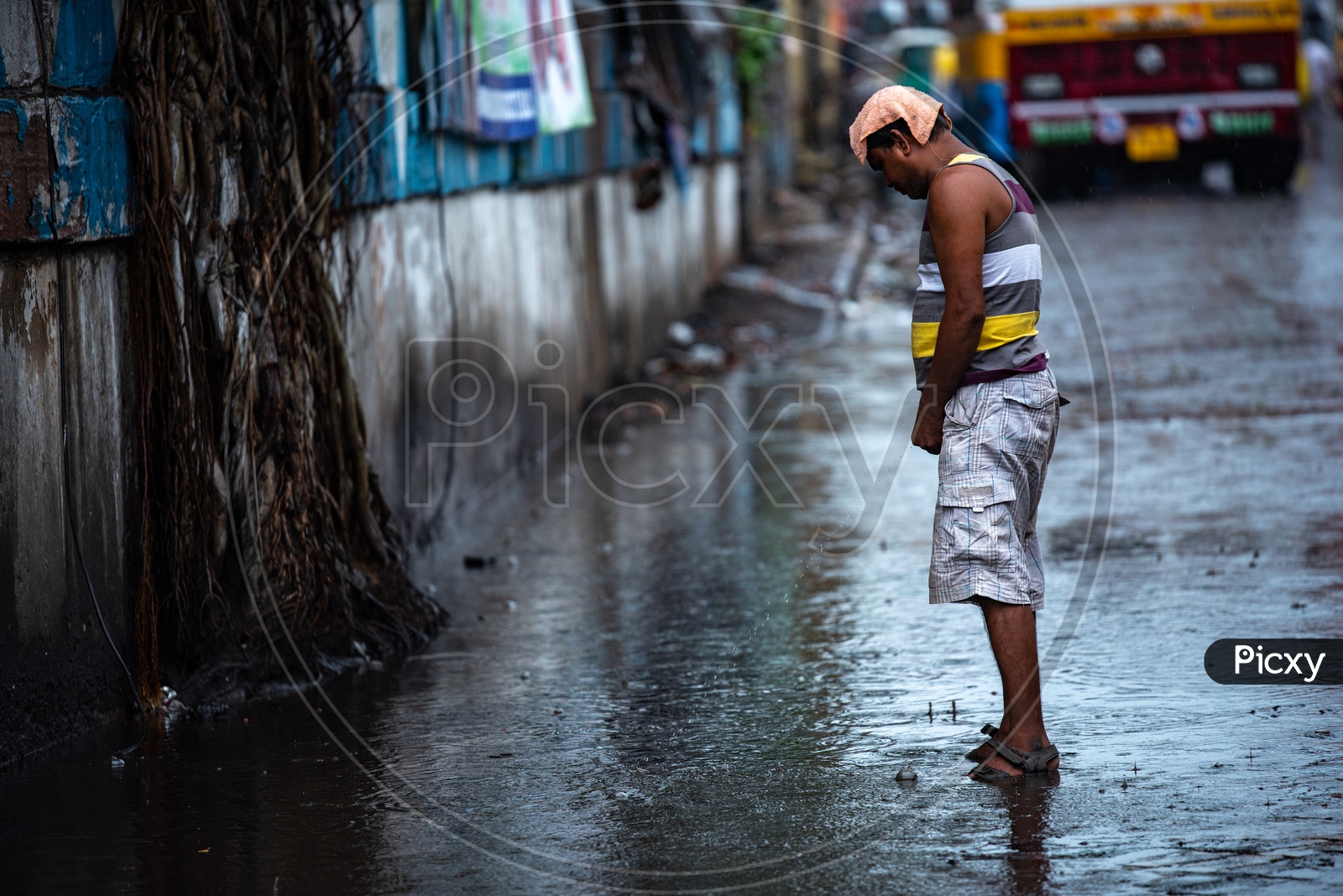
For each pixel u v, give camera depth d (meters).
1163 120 42.94
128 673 8.93
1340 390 18.17
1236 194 44.75
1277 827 6.78
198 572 9.26
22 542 7.97
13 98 7.67
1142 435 16.47
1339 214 37.69
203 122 9.23
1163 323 23.69
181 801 7.56
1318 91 59.72
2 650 7.89
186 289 9.12
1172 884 6.23
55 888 6.55
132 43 8.79
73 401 8.38
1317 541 12.00
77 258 8.40
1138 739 8.02
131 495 8.98
